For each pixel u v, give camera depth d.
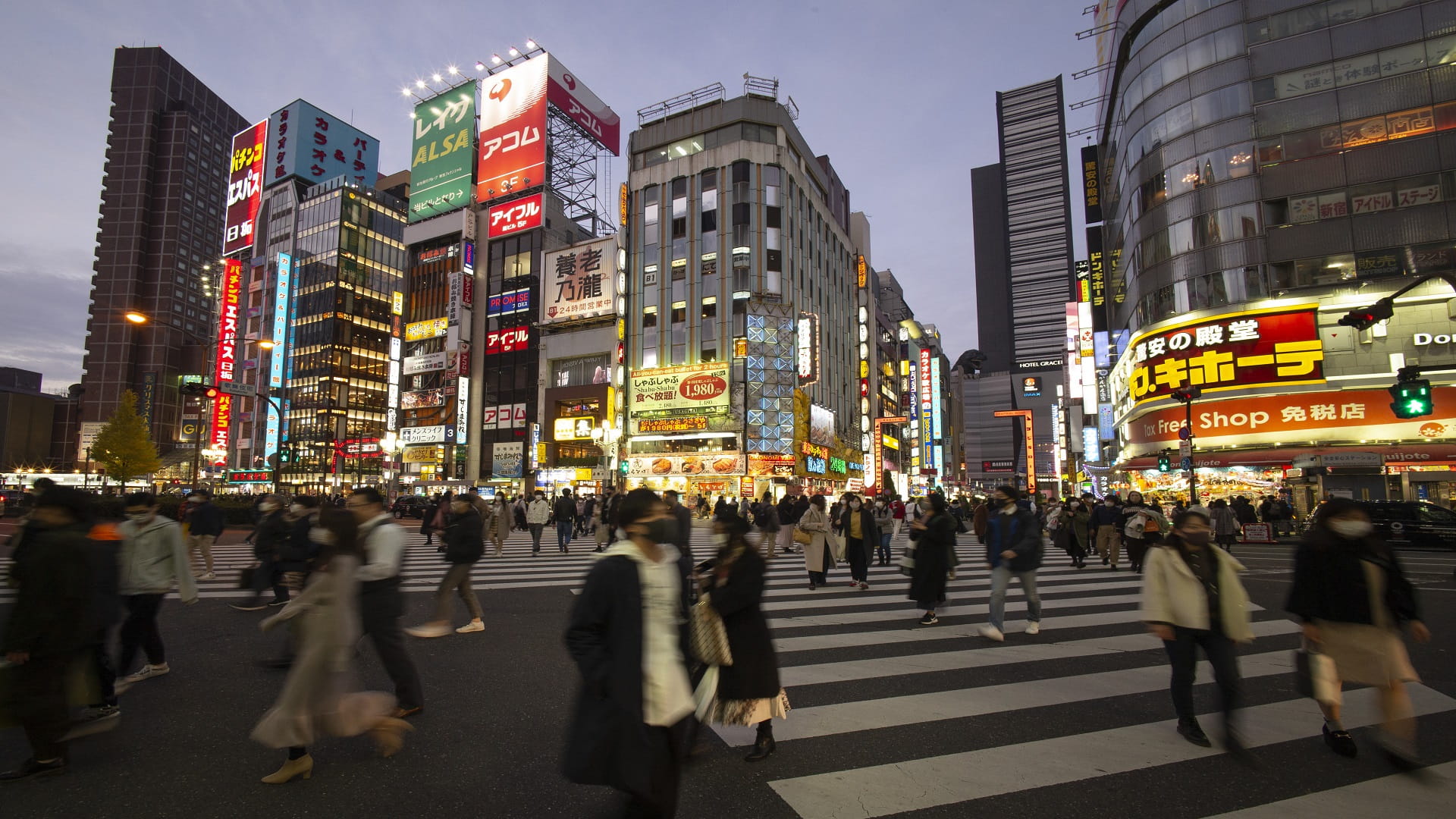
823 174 55.84
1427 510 18.64
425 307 60.22
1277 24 30.36
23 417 112.25
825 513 11.63
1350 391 27.23
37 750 3.67
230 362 69.44
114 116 122.94
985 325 169.12
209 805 3.39
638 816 2.64
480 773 3.80
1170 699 5.30
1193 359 30.34
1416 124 27.61
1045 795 3.60
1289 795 3.62
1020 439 110.75
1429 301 26.61
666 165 47.50
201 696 5.15
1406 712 3.94
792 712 4.95
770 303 42.97
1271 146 29.83
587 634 2.69
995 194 173.38
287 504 8.98
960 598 10.30
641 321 46.62
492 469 53.88
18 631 3.59
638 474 43.78
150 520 5.69
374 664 6.21
